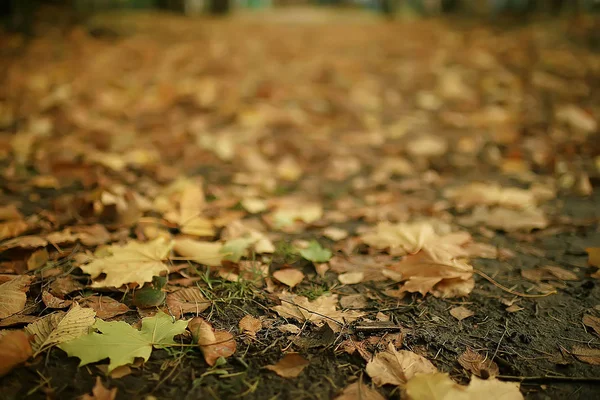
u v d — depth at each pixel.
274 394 0.52
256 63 2.44
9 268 0.70
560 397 0.52
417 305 0.66
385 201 0.97
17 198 0.95
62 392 0.51
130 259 0.70
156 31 3.23
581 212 0.93
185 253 0.74
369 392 0.52
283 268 0.73
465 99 1.77
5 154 1.17
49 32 2.71
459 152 1.26
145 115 1.54
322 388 0.53
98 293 0.66
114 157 1.13
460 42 2.93
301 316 0.63
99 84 1.88
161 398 0.51
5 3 2.72
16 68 2.08
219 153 1.19
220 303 0.65
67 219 0.84
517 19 3.53
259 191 1.02
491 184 1.06
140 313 0.63
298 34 3.69
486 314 0.64
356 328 0.61
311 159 1.22
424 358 0.56
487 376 0.55
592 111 1.53
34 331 0.57
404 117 1.59
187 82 1.94
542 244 0.81
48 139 1.28
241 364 0.56
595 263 0.73
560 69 2.11
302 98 1.79
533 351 0.58
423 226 0.81
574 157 1.18
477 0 4.63
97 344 0.55
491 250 0.79
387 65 2.41
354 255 0.78
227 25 4.10
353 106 1.69
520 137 1.34
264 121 1.50
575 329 0.62
